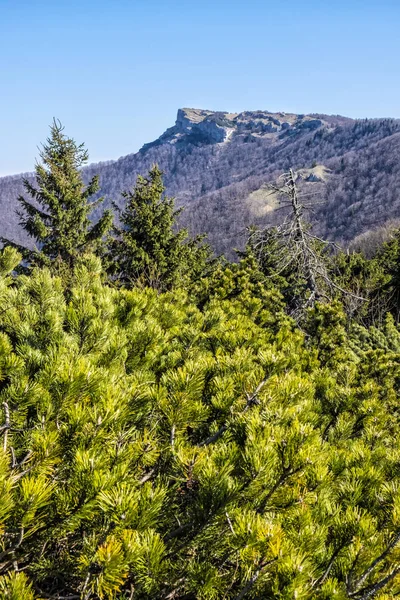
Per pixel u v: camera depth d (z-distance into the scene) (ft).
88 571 5.46
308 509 7.14
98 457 6.05
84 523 6.20
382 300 98.07
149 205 73.26
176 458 6.93
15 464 5.89
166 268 71.15
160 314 17.12
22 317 12.41
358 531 6.75
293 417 8.01
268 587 5.83
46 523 5.84
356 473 8.08
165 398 7.97
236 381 9.60
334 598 5.91
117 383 8.61
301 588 5.29
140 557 5.56
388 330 67.21
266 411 8.02
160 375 12.48
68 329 12.93
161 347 13.32
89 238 71.72
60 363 8.40
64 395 7.43
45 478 5.72
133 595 6.44
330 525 7.39
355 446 9.31
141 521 5.54
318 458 7.21
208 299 31.24
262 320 26.76
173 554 6.55
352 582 6.52
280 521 6.79
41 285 14.15
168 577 6.14
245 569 5.97
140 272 68.90
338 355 27.84
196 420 8.04
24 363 9.16
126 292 16.40
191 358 12.37
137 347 12.68
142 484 7.38
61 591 6.83
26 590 4.74
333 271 93.35
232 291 32.60
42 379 8.02
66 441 6.57
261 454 6.59
